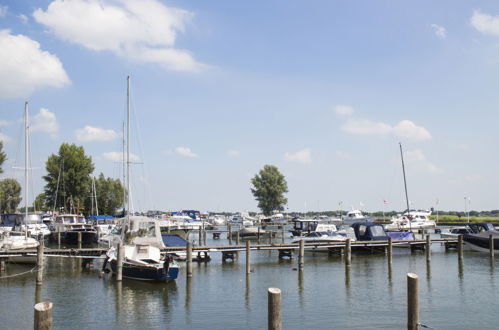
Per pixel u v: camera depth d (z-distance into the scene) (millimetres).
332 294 25156
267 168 127438
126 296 24609
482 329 18703
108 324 19484
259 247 38188
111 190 94312
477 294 25109
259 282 28766
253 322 19688
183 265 36094
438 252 46219
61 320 20062
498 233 43594
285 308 22000
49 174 84938
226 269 34031
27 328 18906
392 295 24875
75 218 65188
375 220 103625
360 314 20844
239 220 112000
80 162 85312
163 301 23531
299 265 32656
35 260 34875
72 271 32500
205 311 21547
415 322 15312
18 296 24547
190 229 70500
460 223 93688
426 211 101875
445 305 22594
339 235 47000
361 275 31594
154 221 34188
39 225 56344
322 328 18703
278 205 125938
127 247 29625
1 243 36469
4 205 79062
